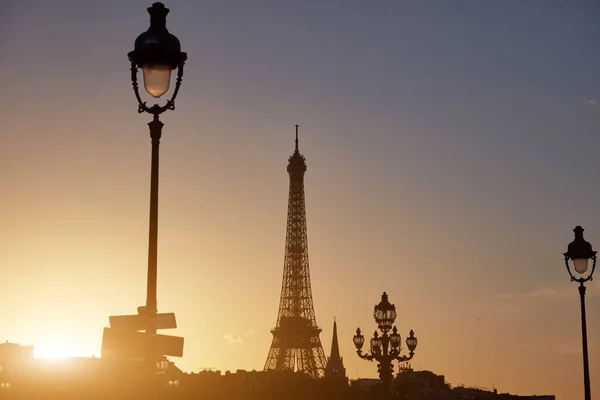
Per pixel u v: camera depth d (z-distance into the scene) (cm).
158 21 5631
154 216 5656
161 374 5619
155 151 5709
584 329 10488
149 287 5575
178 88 5650
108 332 5469
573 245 10506
